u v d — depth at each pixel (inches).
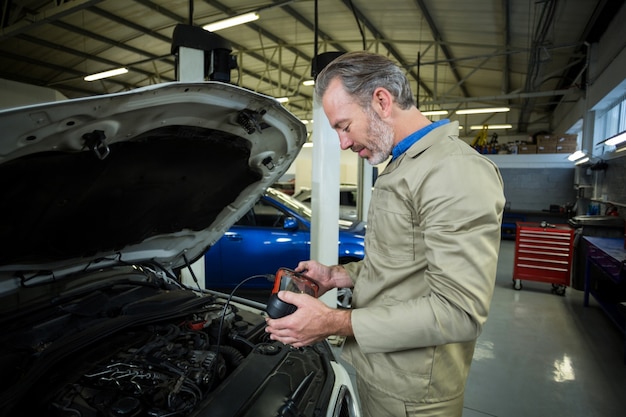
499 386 101.4
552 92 297.4
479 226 31.5
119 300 54.8
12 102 297.9
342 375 47.6
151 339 47.9
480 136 429.1
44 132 32.4
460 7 232.4
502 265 251.1
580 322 148.3
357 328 34.0
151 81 457.7
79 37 308.3
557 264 179.6
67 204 44.7
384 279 38.3
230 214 69.9
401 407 38.4
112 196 48.6
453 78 402.9
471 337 31.7
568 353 121.5
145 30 301.7
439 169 32.8
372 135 37.5
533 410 90.9
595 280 167.2
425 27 277.0
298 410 38.1
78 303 52.9
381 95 36.0
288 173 571.5
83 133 35.8
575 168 355.6
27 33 295.0
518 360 116.5
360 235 156.9
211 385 40.5
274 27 309.7
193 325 52.8
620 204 209.0
